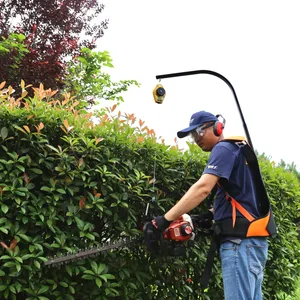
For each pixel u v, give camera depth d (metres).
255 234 3.07
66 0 8.56
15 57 7.08
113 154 3.33
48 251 3.04
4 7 8.38
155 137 3.66
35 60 7.40
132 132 3.46
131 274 3.47
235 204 3.10
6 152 2.93
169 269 3.69
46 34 8.35
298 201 4.86
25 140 2.97
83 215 3.16
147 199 3.51
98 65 8.55
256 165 3.15
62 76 8.02
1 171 2.91
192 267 3.80
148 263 3.54
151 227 3.11
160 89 3.61
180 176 3.73
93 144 3.23
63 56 8.28
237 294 3.04
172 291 3.67
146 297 3.55
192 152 3.85
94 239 3.14
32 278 2.97
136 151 3.47
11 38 7.26
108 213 3.23
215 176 3.02
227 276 3.09
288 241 4.77
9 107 3.00
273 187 4.61
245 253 3.05
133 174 3.41
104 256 3.26
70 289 3.07
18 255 2.89
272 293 4.62
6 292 2.85
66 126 3.08
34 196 2.97
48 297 3.10
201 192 2.99
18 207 2.92
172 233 3.10
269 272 4.58
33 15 8.37
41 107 3.10
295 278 4.95
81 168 3.10
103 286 3.22
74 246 3.08
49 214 2.99
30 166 3.04
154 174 3.45
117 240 3.36
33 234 3.02
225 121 3.54
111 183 3.28
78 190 3.12
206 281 3.18
